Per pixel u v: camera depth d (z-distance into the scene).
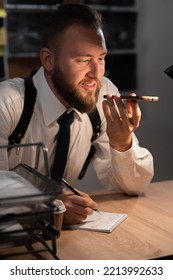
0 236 1.07
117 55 2.78
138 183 1.64
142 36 2.83
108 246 1.24
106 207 1.55
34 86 1.55
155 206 1.56
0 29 2.46
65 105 1.54
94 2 2.67
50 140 1.57
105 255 1.18
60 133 1.54
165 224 1.40
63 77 1.44
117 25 2.75
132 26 2.79
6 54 2.49
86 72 1.42
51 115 1.53
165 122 3.01
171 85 2.98
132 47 2.82
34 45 2.56
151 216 1.46
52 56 1.47
